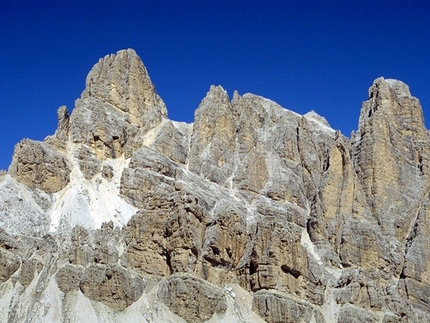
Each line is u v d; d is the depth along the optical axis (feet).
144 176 628.28
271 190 636.48
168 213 539.29
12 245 531.09
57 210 594.65
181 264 514.27
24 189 600.80
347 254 586.04
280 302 515.09
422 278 579.07
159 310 493.77
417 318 553.64
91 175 633.20
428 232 606.55
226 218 549.54
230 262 541.75
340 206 618.85
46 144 640.58
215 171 647.15
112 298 493.36
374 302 538.47
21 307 492.54
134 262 522.06
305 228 625.41
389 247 601.21
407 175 654.53
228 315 507.71
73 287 497.87
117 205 610.24
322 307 539.70
